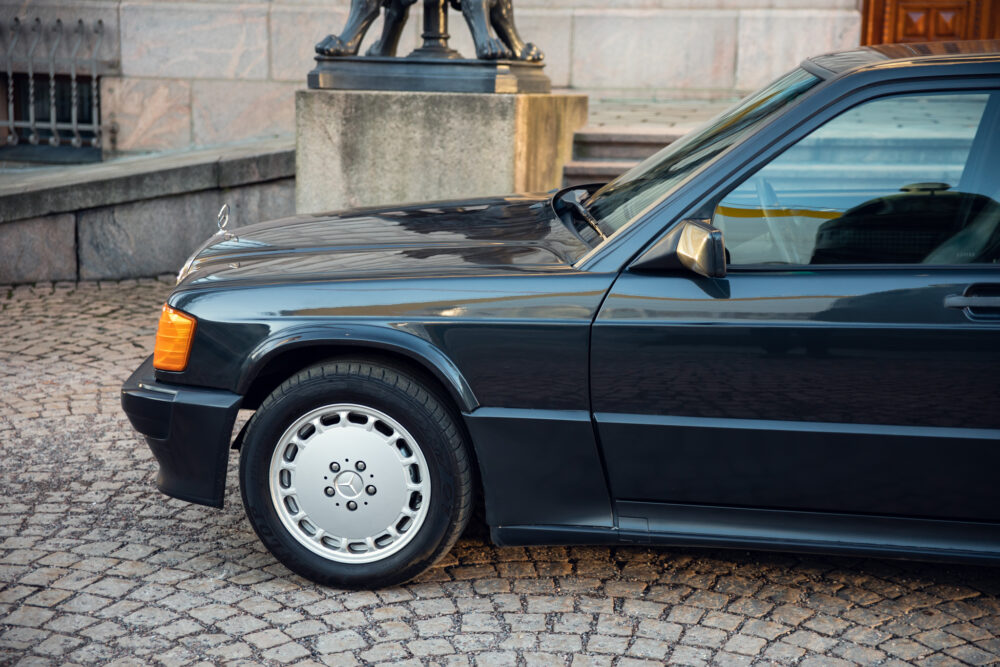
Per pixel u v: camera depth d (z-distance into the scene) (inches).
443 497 129.5
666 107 389.1
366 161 280.2
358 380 127.8
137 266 339.3
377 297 127.3
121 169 347.9
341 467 131.3
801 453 121.3
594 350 122.3
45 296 309.7
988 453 117.3
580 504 128.5
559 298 123.2
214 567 141.9
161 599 132.6
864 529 123.5
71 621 126.8
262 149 351.3
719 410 121.6
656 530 127.5
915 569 141.9
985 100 119.0
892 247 120.0
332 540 135.1
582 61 410.6
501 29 287.4
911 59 124.6
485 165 272.1
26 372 230.2
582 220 142.9
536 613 129.6
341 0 408.5
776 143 122.6
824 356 118.1
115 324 273.4
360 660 118.6
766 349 119.0
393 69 279.7
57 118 444.8
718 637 123.8
